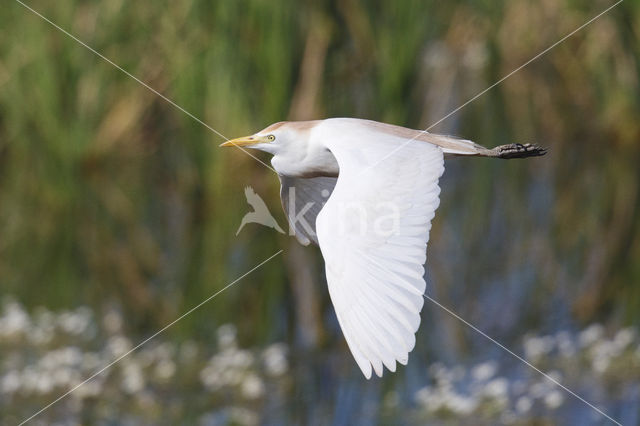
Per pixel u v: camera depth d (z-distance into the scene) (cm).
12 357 948
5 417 829
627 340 923
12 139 1532
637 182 1512
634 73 1628
